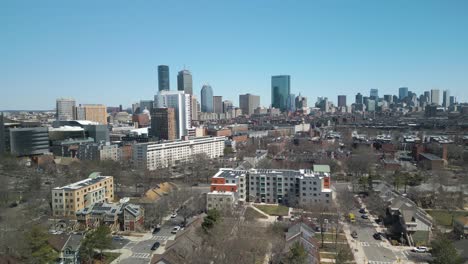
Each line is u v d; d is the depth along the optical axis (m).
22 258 154.12
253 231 192.38
